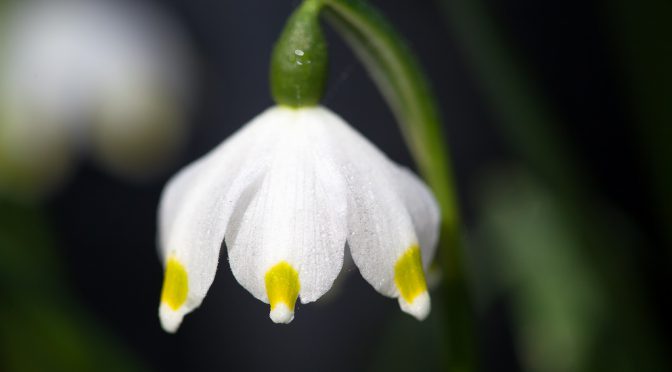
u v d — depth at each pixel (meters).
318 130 0.16
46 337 0.23
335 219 0.16
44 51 0.29
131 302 0.36
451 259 0.17
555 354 0.21
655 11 0.21
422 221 0.16
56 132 0.29
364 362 0.30
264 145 0.16
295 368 0.32
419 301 0.16
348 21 0.17
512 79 0.21
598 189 0.27
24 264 0.24
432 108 0.17
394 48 0.17
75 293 0.35
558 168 0.21
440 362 0.21
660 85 0.21
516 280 0.22
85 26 0.29
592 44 0.27
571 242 0.21
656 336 0.22
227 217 0.16
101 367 0.23
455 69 0.30
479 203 0.29
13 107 0.28
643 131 0.22
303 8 0.16
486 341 0.28
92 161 0.35
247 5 0.33
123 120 0.30
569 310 0.21
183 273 0.16
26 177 0.27
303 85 0.16
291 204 0.16
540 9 0.28
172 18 0.32
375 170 0.16
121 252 0.36
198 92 0.33
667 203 0.22
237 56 0.34
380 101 0.31
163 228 0.17
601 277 0.21
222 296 0.34
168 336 0.35
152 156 0.30
